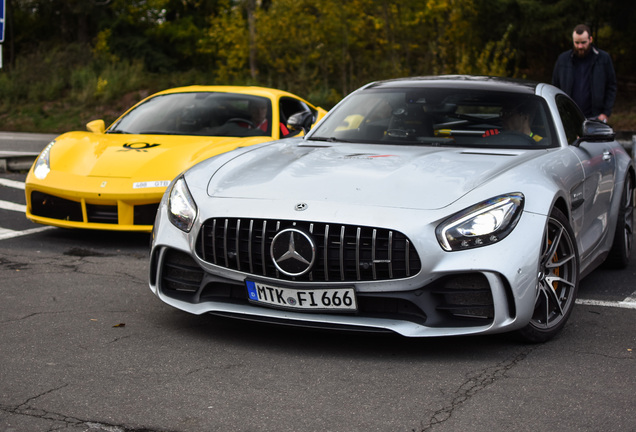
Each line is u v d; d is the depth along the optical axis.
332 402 2.68
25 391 2.73
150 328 3.56
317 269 3.13
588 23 22.12
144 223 5.39
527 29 22.31
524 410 2.62
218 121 6.67
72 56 30.20
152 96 7.18
